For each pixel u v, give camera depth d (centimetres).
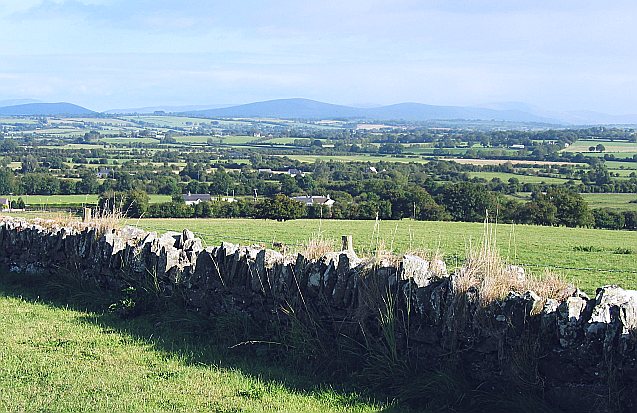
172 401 705
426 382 704
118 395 720
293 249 1041
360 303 794
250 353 868
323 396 722
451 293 721
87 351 877
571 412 627
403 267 769
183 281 1030
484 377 691
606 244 3105
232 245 994
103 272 1187
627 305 616
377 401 705
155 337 942
